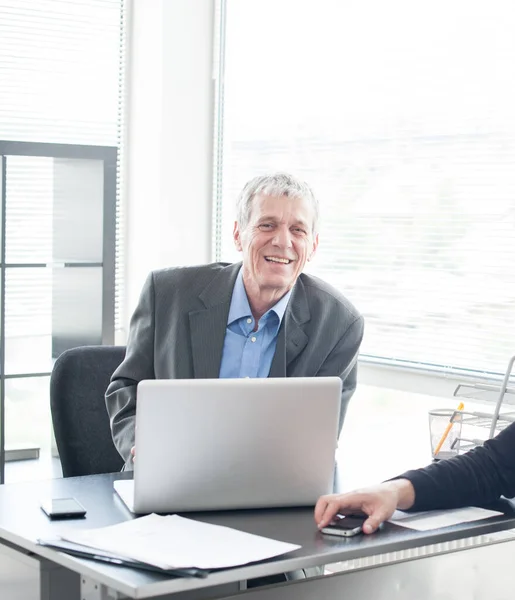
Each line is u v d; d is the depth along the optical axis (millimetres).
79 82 3932
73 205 3498
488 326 3021
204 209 3943
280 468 1841
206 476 1807
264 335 2475
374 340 3361
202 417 1779
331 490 1892
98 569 1476
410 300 3248
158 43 3801
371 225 3369
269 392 1806
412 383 3221
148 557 1479
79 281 3484
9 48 3814
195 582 1439
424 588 1969
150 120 3867
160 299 2541
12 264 3303
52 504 1823
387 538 1688
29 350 3424
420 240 3211
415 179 3225
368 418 3383
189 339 2473
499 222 2980
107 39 3959
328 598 1825
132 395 2432
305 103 3600
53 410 2635
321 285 2576
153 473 1779
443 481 1885
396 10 3277
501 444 1970
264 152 3762
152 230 3875
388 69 3307
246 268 2459
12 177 3441
